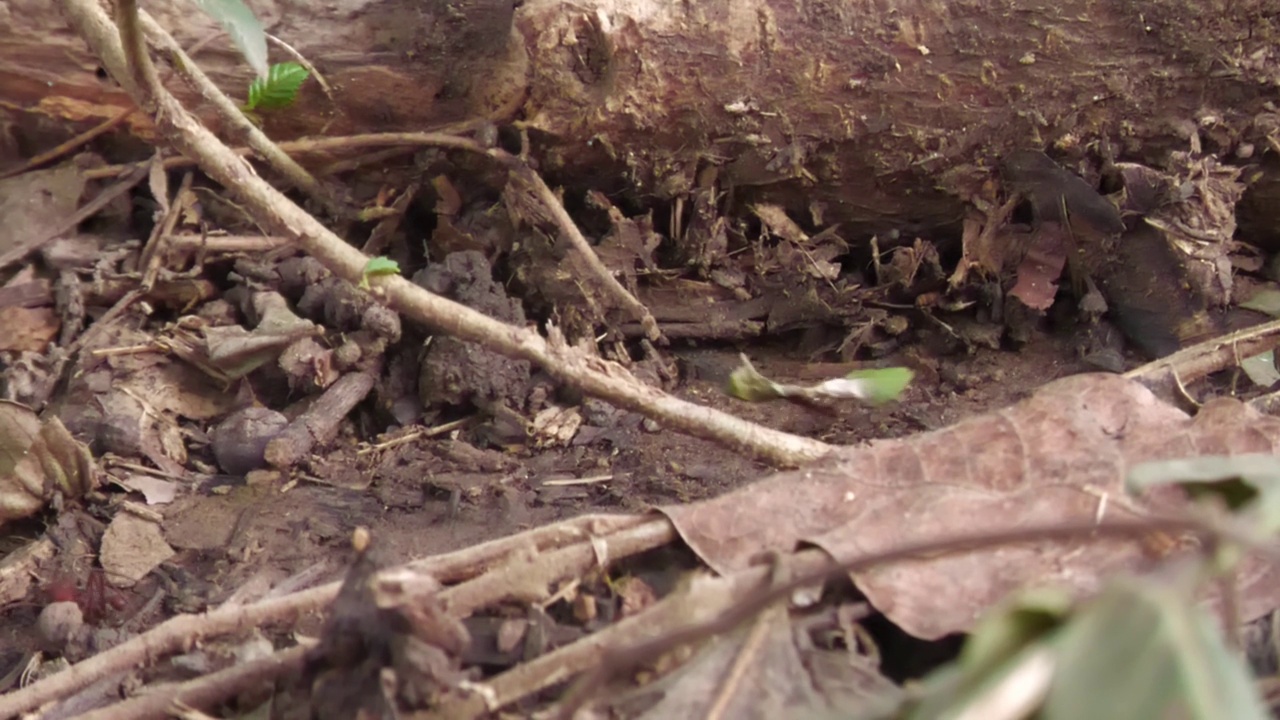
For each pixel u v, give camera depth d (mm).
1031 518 342
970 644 300
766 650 327
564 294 471
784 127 463
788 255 480
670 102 458
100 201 478
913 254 480
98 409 439
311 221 396
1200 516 311
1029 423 359
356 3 471
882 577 335
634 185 478
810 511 349
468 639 329
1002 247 478
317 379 450
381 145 475
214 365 452
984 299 482
